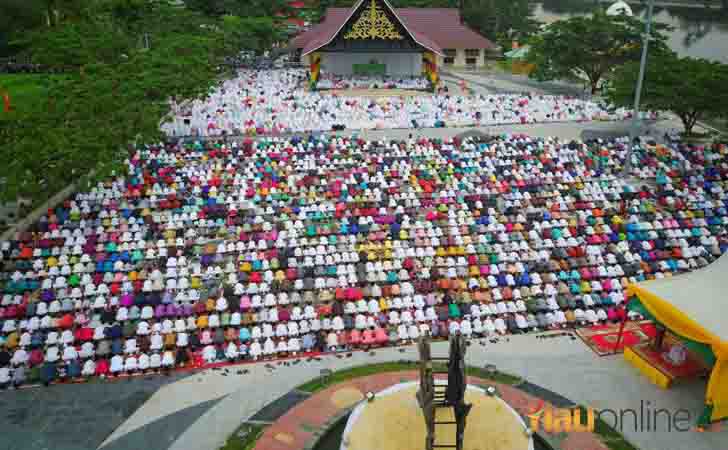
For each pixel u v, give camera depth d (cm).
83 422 2984
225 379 3284
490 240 4328
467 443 2602
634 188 5241
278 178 5228
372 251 4141
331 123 7169
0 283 3903
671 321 3056
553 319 3653
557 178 5284
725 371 2830
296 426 2939
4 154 4272
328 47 9825
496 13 13762
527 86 10194
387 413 2802
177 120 7025
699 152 5881
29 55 8306
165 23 9481
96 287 3875
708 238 4425
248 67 11556
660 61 6944
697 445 2812
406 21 12131
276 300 3778
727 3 19875
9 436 2892
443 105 7831
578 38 8944
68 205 4766
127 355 3400
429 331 3584
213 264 4153
